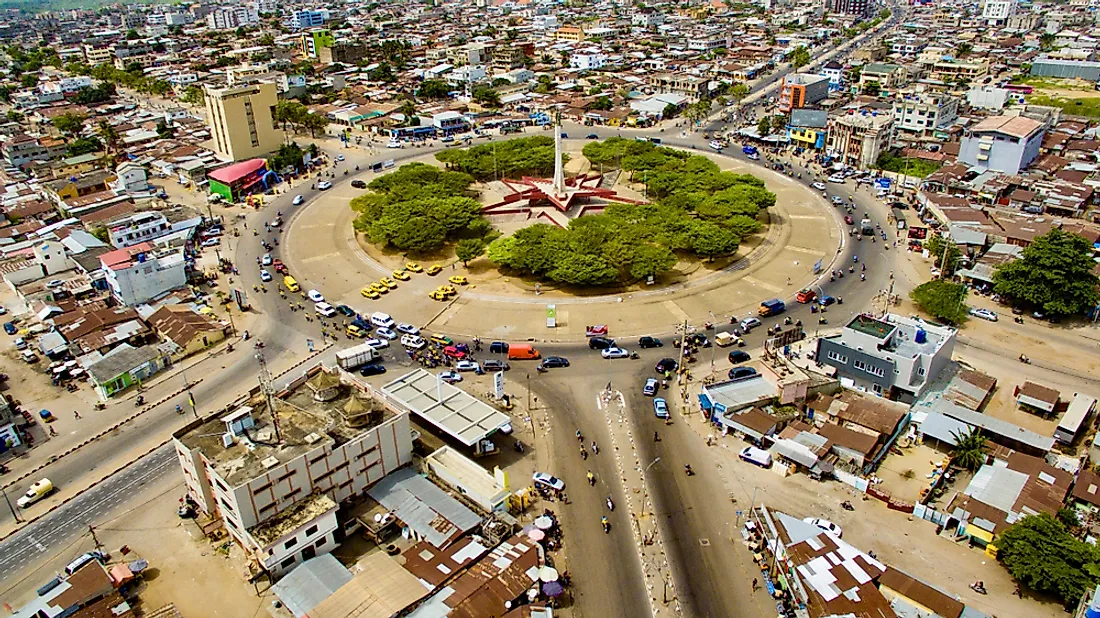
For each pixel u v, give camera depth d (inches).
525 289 7839.6
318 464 4402.1
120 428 5684.1
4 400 5536.4
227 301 7711.6
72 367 6407.5
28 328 7160.4
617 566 4308.6
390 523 4542.3
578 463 5162.4
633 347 6678.2
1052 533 4077.3
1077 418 5305.1
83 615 3932.1
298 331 7086.6
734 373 6122.1
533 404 5841.5
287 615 4010.8
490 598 3932.1
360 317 7234.3
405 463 4987.7
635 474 5059.1
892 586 3946.9
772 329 6850.4
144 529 4667.8
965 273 7652.6
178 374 6407.5
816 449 5098.4
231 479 4151.1
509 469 5098.4
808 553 4165.8
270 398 4557.1
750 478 5014.8
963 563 4269.2
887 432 5221.5
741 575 4252.0
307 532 4269.2
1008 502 4503.0
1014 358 6392.7
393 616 3811.5
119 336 6825.8
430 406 5497.1
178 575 4298.7
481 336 6934.1
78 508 4859.7
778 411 5546.3
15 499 4958.2
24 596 4202.8
